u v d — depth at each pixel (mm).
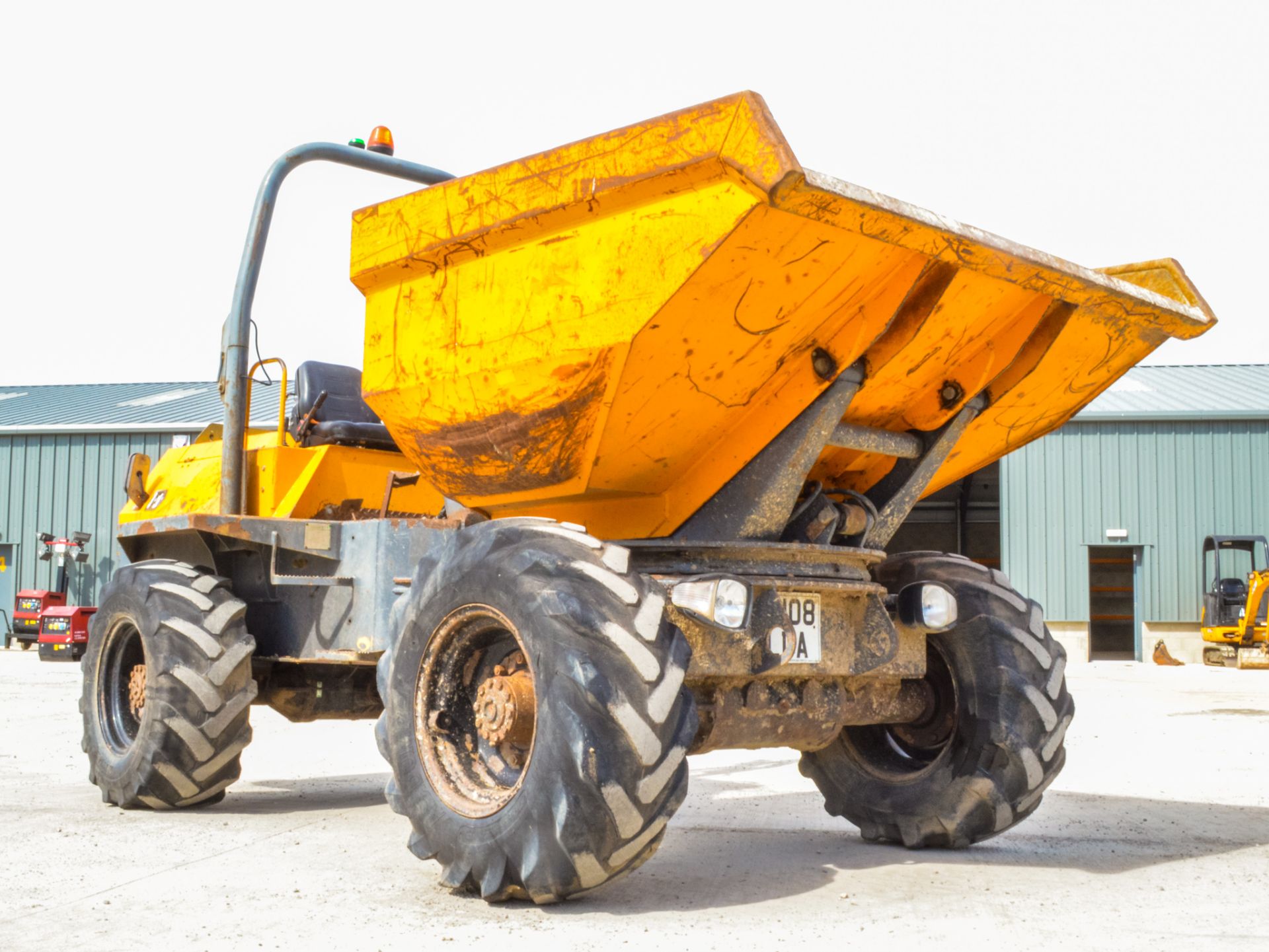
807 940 2652
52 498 25484
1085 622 22297
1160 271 3895
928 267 3188
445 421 3643
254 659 5090
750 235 2816
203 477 5547
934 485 4586
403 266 3625
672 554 3420
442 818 3092
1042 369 3857
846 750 4148
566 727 2760
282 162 5141
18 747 6918
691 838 4152
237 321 5066
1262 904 3066
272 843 3965
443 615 3184
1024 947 2600
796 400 3299
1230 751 7047
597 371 3137
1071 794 5215
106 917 2855
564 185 3131
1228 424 22281
